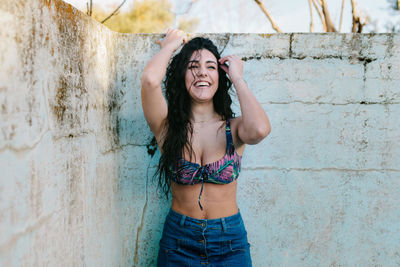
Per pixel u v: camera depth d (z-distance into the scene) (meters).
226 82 2.00
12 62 0.95
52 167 1.20
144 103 1.71
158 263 1.89
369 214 2.15
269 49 2.11
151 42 2.11
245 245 1.83
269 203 2.18
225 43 2.12
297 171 2.16
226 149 1.76
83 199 1.50
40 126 1.11
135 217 2.20
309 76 2.11
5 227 0.91
